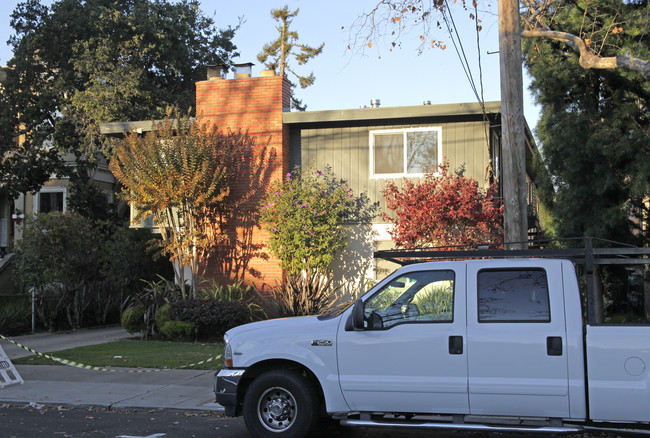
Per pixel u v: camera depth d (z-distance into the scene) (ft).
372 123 57.36
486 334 21.27
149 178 54.44
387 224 56.24
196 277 57.00
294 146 59.67
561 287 21.20
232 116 59.67
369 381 22.24
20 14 88.07
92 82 84.79
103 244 71.26
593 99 47.83
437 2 40.42
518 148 32.73
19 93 86.94
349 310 23.26
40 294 65.67
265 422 23.18
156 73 95.66
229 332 24.68
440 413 21.61
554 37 40.42
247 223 58.59
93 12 84.94
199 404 30.83
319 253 53.72
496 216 49.52
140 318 56.90
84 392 33.99
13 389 35.04
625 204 44.93
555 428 20.67
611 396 20.03
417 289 22.81
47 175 90.43
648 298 51.03
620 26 45.52
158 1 92.79
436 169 54.95
